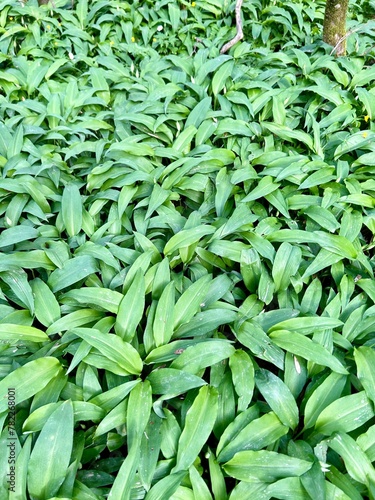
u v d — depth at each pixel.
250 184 1.12
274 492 0.60
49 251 0.90
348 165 1.17
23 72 1.53
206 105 1.32
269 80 1.48
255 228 0.99
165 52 1.89
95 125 1.29
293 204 1.05
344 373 0.71
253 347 0.76
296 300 0.88
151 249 0.94
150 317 0.81
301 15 1.92
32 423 0.65
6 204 1.05
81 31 1.82
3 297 0.84
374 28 1.87
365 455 0.63
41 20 1.83
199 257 0.96
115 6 1.95
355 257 0.92
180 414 0.73
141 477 0.60
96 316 0.82
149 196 1.08
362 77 1.48
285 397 0.71
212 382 0.74
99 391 0.72
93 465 0.67
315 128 1.24
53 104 1.34
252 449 0.65
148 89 1.44
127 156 1.18
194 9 1.99
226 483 0.68
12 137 1.19
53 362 0.73
